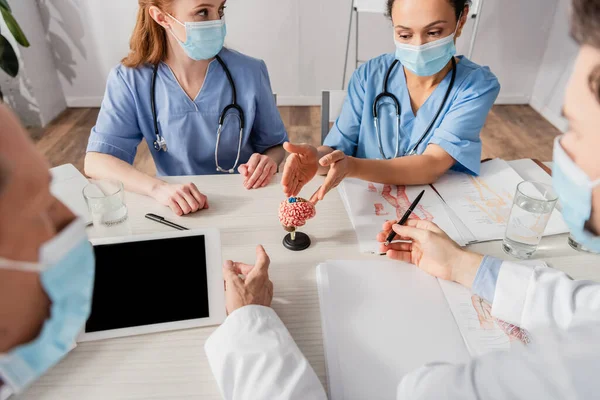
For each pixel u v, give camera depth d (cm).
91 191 89
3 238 29
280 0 300
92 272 39
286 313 71
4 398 57
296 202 85
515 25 311
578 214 41
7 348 35
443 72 122
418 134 126
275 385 55
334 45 321
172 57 124
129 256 77
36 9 290
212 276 74
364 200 100
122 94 125
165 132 131
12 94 287
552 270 68
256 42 319
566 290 63
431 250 78
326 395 57
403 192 104
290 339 62
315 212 93
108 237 81
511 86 338
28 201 29
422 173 107
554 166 40
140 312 69
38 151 31
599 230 41
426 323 69
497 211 96
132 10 298
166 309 69
